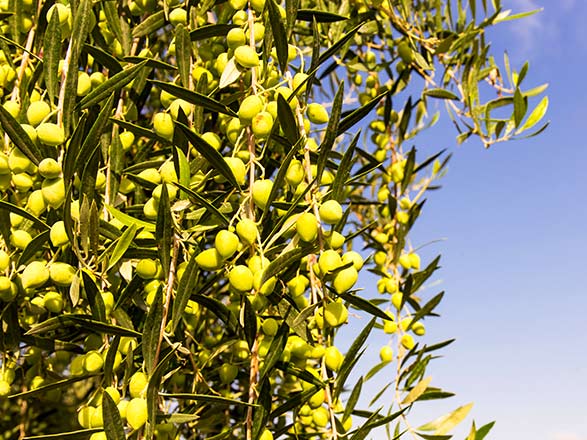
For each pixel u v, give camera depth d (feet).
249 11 2.09
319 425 2.38
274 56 2.24
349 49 3.51
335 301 1.88
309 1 3.22
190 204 2.01
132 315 2.52
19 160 1.94
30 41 2.37
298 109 1.96
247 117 1.93
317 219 1.84
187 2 2.48
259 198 1.88
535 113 3.27
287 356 2.25
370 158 3.10
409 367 3.02
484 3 3.47
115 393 1.88
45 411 4.08
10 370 2.42
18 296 2.27
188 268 1.82
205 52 2.49
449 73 3.54
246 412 2.08
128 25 2.64
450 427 2.78
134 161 2.73
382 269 3.55
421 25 3.78
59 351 2.65
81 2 1.95
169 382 2.40
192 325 2.50
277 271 1.77
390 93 3.59
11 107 2.19
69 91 1.93
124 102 2.56
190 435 3.12
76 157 1.83
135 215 2.54
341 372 2.03
